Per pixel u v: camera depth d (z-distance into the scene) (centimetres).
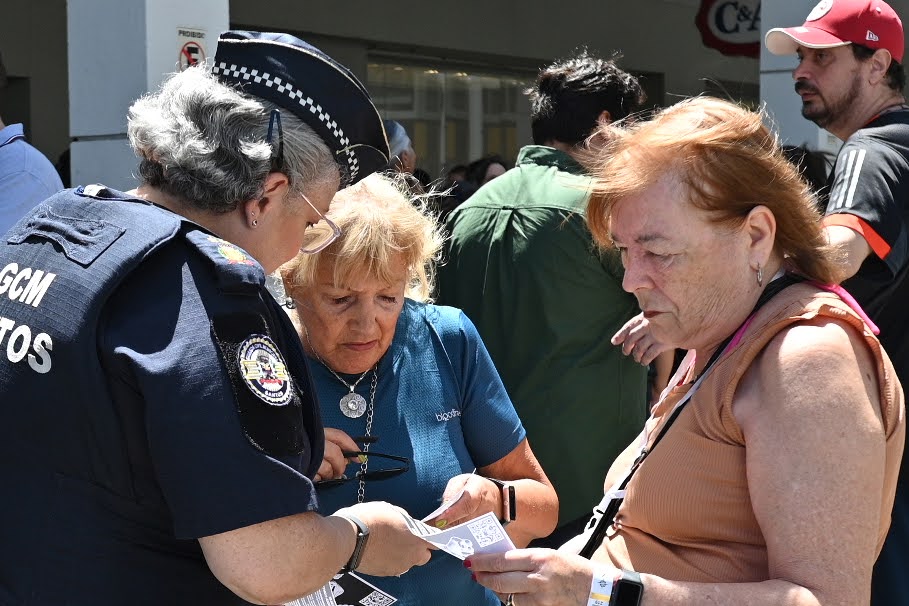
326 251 201
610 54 1102
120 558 141
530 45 1027
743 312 165
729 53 934
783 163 167
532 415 308
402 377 219
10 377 142
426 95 1009
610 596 153
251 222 154
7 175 297
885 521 165
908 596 274
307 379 152
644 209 162
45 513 141
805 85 350
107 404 136
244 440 134
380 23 907
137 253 141
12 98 802
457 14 965
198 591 146
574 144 333
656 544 170
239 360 137
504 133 1081
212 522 132
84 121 363
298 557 141
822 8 346
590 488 310
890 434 159
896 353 294
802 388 150
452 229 335
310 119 158
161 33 339
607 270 307
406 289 227
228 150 149
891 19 340
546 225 310
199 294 139
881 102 341
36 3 792
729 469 159
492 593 230
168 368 134
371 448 212
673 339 170
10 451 142
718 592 148
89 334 136
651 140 162
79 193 155
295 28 850
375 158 171
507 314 314
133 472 139
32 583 141
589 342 309
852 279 294
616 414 312
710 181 158
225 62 158
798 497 146
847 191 292
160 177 152
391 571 172
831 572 143
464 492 204
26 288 145
